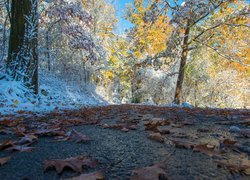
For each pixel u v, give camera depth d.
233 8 15.68
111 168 1.17
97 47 14.01
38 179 1.02
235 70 21.73
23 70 7.93
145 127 2.61
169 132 2.21
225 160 1.32
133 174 1.08
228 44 15.87
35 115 4.35
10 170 1.14
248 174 1.10
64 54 16.52
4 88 6.91
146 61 16.19
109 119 3.61
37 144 1.72
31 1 8.09
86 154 1.43
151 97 24.03
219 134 2.18
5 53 10.70
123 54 22.88
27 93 7.71
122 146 1.66
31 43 8.12
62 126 2.71
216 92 22.42
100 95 20.27
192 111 5.65
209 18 16.91
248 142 1.80
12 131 2.28
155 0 14.65
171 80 22.58
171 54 14.79
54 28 14.41
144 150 1.54
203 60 21.05
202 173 1.11
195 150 1.53
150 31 15.59
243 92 23.19
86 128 2.57
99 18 21.36
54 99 9.63
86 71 19.09
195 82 22.02
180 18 12.81
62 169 1.12
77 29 12.40
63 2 11.73
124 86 24.50
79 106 8.88
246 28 15.15
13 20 8.00
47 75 14.73
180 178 1.04
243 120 3.24
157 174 1.04
